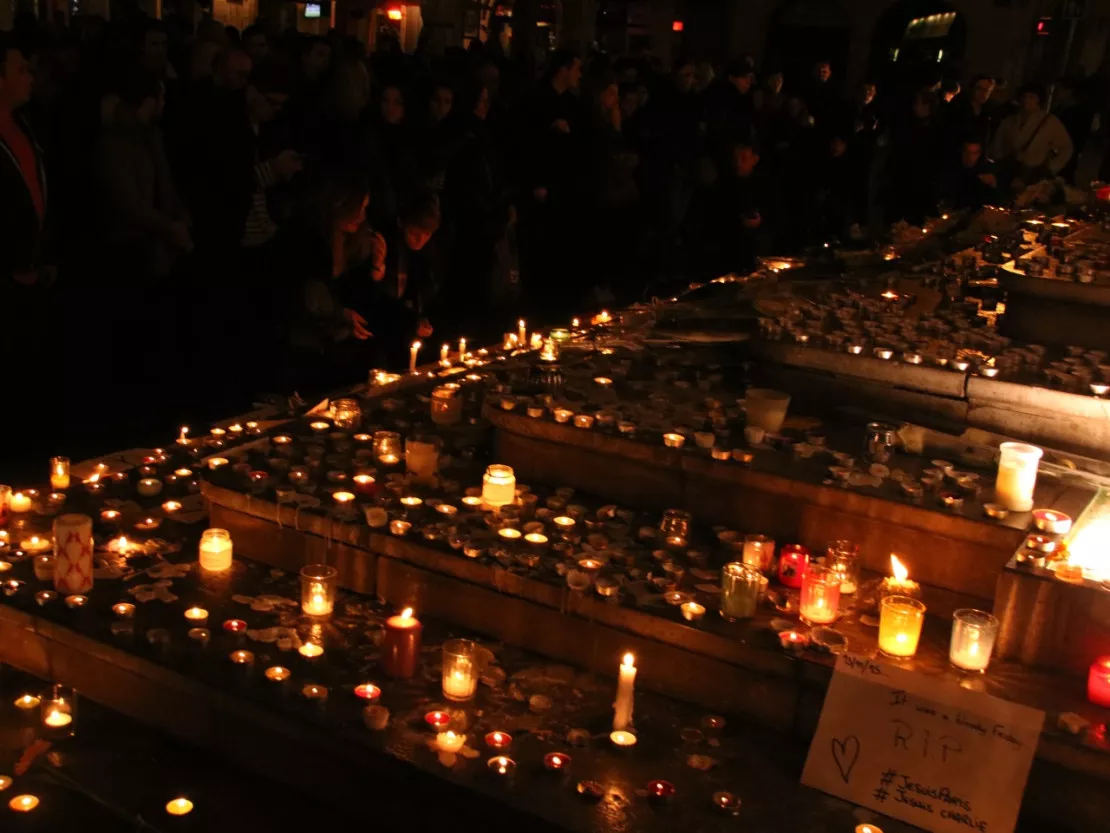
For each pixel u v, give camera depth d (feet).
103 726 11.59
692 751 10.41
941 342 15.62
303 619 12.26
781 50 66.49
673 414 14.49
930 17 64.95
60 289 21.97
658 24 63.82
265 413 18.44
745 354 17.57
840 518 12.25
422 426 16.10
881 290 20.99
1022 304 15.96
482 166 27.58
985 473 12.87
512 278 29.19
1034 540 10.87
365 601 12.73
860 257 25.88
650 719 10.86
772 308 19.10
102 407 21.24
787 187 38.73
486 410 14.52
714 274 35.60
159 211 21.67
